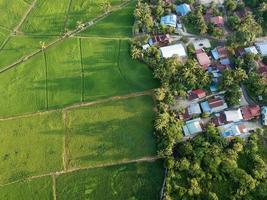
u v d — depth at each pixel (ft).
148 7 465.88
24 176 361.51
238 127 371.56
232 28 444.14
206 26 441.68
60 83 422.82
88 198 344.08
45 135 385.91
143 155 363.15
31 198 349.00
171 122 374.02
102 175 355.15
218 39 442.09
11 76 433.89
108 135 379.14
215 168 340.80
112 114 393.50
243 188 327.26
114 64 431.02
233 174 336.29
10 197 351.05
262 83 384.68
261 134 365.61
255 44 431.84
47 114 400.88
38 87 422.00
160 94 387.55
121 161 361.51
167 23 456.04
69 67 434.71
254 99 391.04
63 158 368.89
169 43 444.14
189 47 435.12
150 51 427.74
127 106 397.39
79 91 414.41
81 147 374.22
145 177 350.84
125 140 374.02
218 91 399.03
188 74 398.42
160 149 354.95
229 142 360.69
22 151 377.50
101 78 422.00
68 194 348.18
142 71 421.59
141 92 406.41
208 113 383.24
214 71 415.03
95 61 436.35
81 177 355.97
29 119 398.83
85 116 395.14
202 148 350.02
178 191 331.98
